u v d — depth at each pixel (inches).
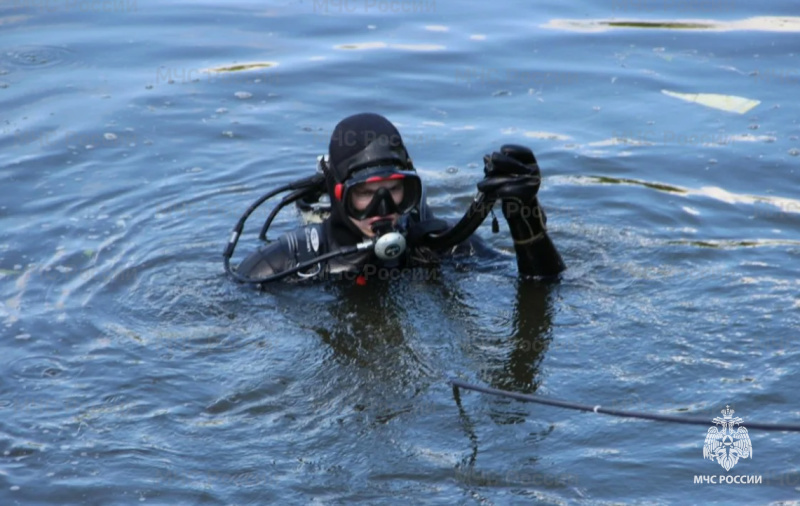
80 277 220.8
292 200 231.6
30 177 273.9
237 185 273.1
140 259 229.6
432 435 161.0
